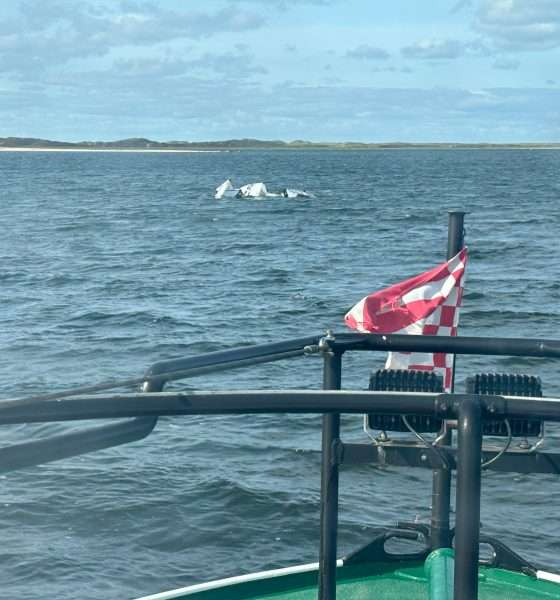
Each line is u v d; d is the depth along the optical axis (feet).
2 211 277.03
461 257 17.92
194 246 179.73
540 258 150.00
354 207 276.62
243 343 89.86
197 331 94.99
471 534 9.79
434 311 18.01
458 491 9.91
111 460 52.90
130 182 472.44
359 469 51.39
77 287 127.95
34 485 48.91
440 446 14.11
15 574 39.70
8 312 107.24
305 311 106.63
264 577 18.65
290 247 175.01
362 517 45.01
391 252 164.96
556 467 13.60
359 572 18.79
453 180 454.81
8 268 148.77
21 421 9.90
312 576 18.76
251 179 494.18
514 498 47.11
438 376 15.26
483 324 98.22
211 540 43.19
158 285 128.36
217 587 18.39
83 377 75.05
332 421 14.46
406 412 10.29
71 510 46.11
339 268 144.46
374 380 15.14
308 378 71.36
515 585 18.37
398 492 48.42
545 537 42.70
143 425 10.82
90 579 39.32
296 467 52.85
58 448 10.11
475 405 10.07
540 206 271.49
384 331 18.19
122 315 103.40
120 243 187.32
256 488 49.11
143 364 80.43
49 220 243.60
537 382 14.83
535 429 13.70
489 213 245.04
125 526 44.55
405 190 368.27
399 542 42.19
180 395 10.34
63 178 528.22
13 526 44.21
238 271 142.20
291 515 46.03
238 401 10.37
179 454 54.49
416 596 17.98
